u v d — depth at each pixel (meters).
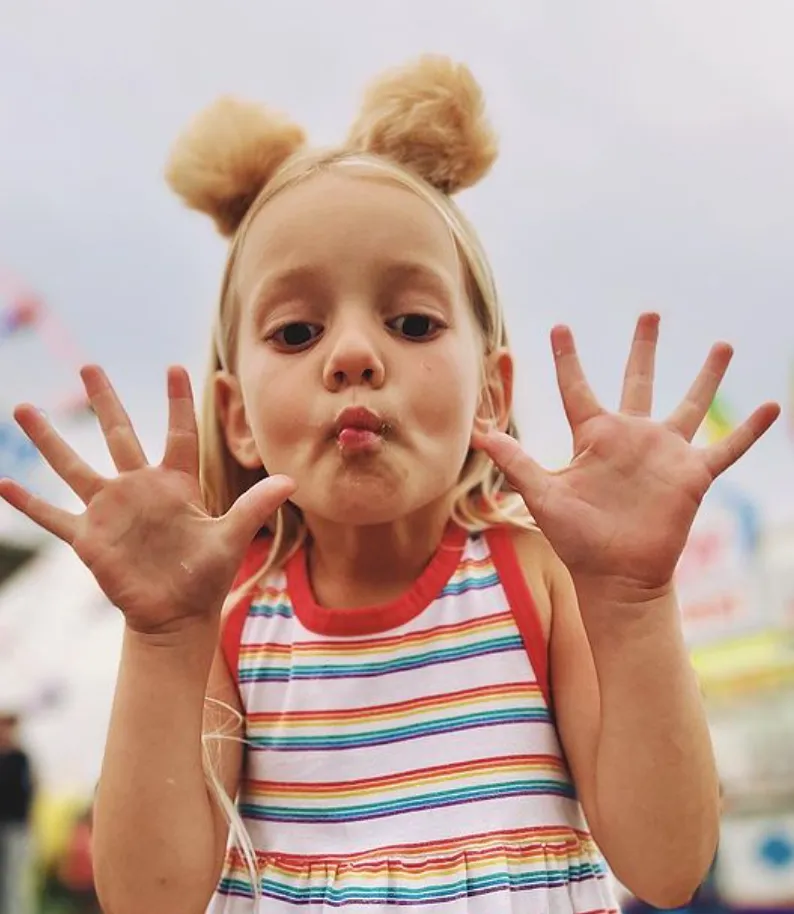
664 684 0.42
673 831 0.42
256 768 0.49
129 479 0.43
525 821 0.45
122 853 0.42
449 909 0.43
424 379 0.47
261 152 0.59
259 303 0.49
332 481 0.45
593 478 0.43
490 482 0.55
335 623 0.49
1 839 2.00
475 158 0.58
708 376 0.44
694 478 0.42
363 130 0.58
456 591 0.49
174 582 0.43
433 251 0.49
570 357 0.45
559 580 0.49
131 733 0.42
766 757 2.37
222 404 0.56
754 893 2.24
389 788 0.46
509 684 0.47
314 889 0.45
